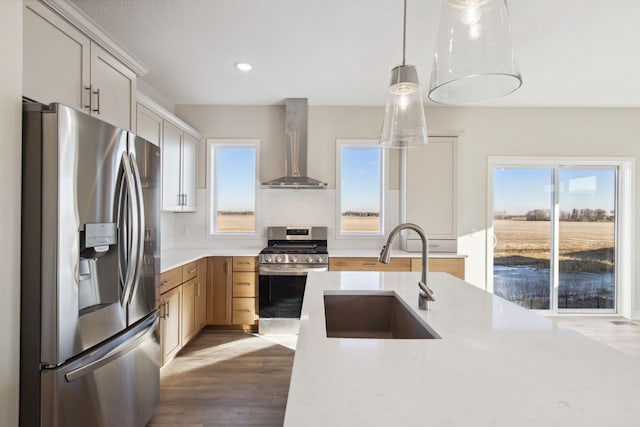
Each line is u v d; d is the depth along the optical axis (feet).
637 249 13.29
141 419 5.92
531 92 11.64
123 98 6.89
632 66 9.57
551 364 2.85
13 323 4.14
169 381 8.17
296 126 12.39
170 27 7.70
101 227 4.91
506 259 13.51
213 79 10.68
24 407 4.24
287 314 11.30
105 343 5.09
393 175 13.24
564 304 13.58
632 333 11.52
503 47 3.13
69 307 4.37
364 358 2.97
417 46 8.50
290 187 12.48
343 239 13.26
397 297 5.60
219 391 7.74
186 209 12.00
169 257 10.36
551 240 13.52
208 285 11.57
